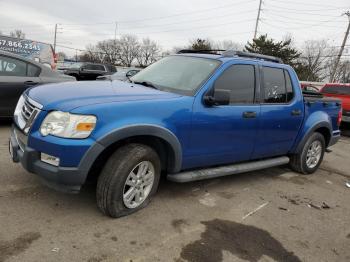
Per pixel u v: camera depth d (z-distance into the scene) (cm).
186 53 516
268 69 514
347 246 387
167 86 438
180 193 465
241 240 367
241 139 473
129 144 376
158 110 379
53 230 339
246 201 470
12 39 2489
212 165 465
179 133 400
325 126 626
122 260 309
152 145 405
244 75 476
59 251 310
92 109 338
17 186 421
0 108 674
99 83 423
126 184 372
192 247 342
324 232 412
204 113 419
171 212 407
